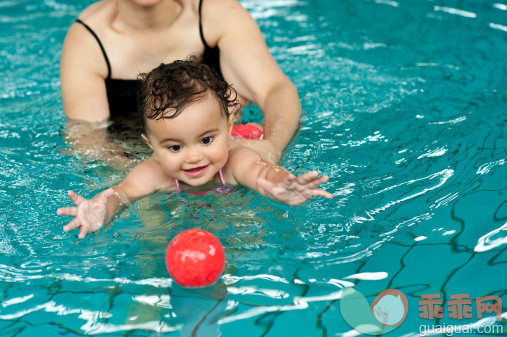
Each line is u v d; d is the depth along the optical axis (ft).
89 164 8.71
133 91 10.03
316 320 5.61
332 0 16.21
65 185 8.18
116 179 8.32
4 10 16.31
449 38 13.14
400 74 11.39
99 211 6.84
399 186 7.69
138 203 7.72
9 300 6.16
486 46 12.57
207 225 7.21
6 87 11.64
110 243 7.03
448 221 6.85
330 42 13.25
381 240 6.67
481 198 7.19
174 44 9.91
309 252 6.59
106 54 9.82
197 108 7.12
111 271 6.55
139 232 7.21
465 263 6.15
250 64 9.78
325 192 6.52
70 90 9.73
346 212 7.23
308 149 8.77
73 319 5.86
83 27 9.84
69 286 6.33
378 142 8.91
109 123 9.78
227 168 7.89
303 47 13.02
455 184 7.57
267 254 6.62
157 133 7.28
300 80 11.30
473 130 8.93
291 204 6.80
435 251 6.38
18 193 7.98
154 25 9.64
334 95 10.62
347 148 8.79
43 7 16.52
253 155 7.76
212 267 6.02
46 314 5.94
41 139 9.47
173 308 5.93
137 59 9.93
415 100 10.27
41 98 11.15
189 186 7.97
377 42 13.12
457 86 10.71
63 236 7.16
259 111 10.33
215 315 5.77
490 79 10.90
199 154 7.30
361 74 11.46
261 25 14.57
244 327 5.60
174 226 7.27
